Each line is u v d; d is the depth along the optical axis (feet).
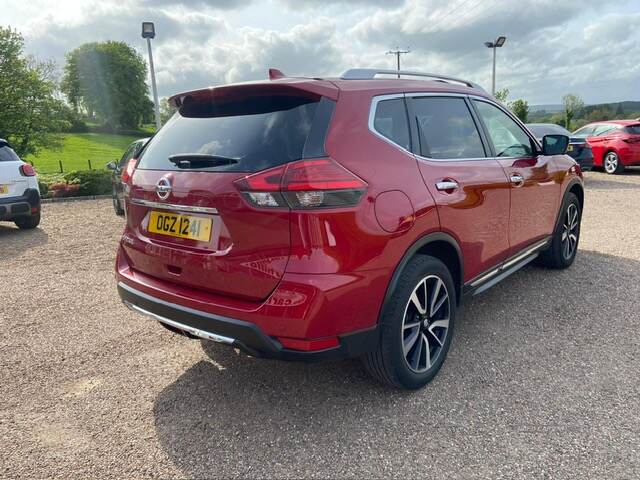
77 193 45.01
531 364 10.18
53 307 14.37
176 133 9.34
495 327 12.01
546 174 13.71
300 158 7.31
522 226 12.65
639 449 7.48
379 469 7.27
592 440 7.73
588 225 23.29
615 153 44.70
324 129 7.63
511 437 7.87
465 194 9.84
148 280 9.21
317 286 7.16
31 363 10.90
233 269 7.68
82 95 261.44
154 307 8.83
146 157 9.64
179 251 8.39
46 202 41.78
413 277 8.50
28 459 7.71
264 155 7.59
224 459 7.62
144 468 7.46
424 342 9.27
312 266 7.20
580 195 16.60
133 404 9.20
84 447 7.99
